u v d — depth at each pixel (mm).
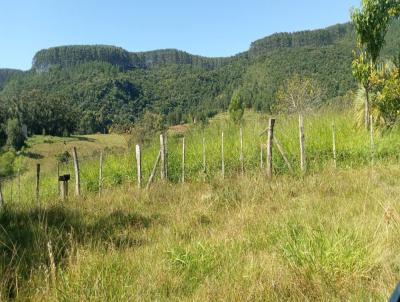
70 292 3934
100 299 3834
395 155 12031
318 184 9492
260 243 5508
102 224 7281
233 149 14953
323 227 5156
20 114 129250
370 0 12938
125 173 15758
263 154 13633
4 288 4059
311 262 4270
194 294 4070
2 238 5660
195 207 8438
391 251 4473
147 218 7992
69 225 6855
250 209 7531
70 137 126562
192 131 19422
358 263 4152
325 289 3889
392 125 13875
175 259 4879
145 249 5551
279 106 29094
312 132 14469
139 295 3961
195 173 13766
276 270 4270
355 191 8414
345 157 12555
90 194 12445
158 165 15133
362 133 13695
